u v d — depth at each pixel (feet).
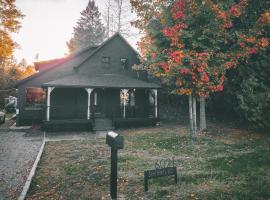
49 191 24.31
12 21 79.05
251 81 51.67
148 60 64.85
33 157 38.60
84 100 79.46
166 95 99.76
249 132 55.21
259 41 46.96
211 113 81.20
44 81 82.53
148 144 46.78
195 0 45.93
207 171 28.60
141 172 29.25
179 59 45.60
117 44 86.94
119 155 38.11
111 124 72.69
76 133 64.44
